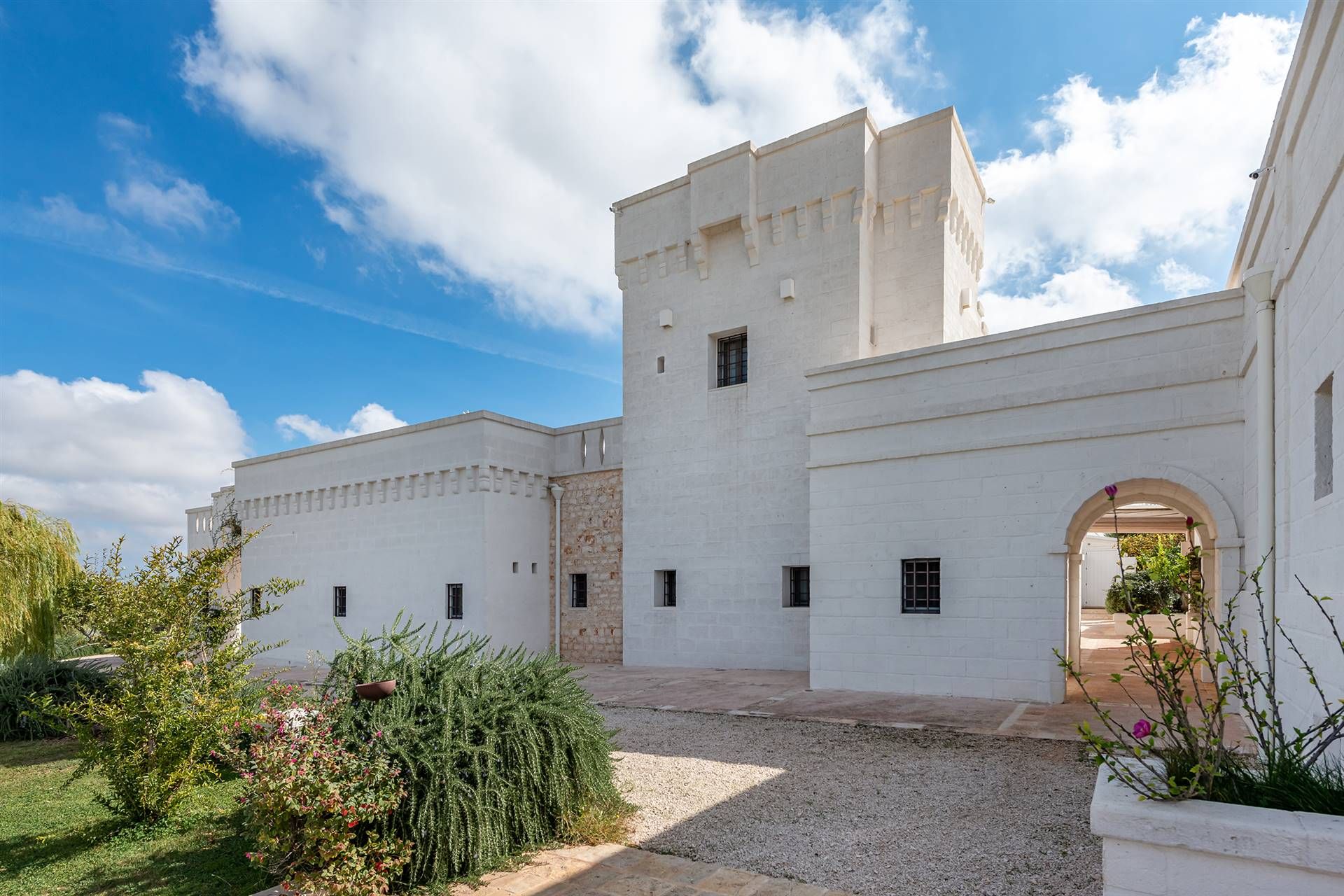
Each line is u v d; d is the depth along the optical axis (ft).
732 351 53.88
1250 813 10.44
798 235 50.34
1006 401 35.17
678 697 38.78
